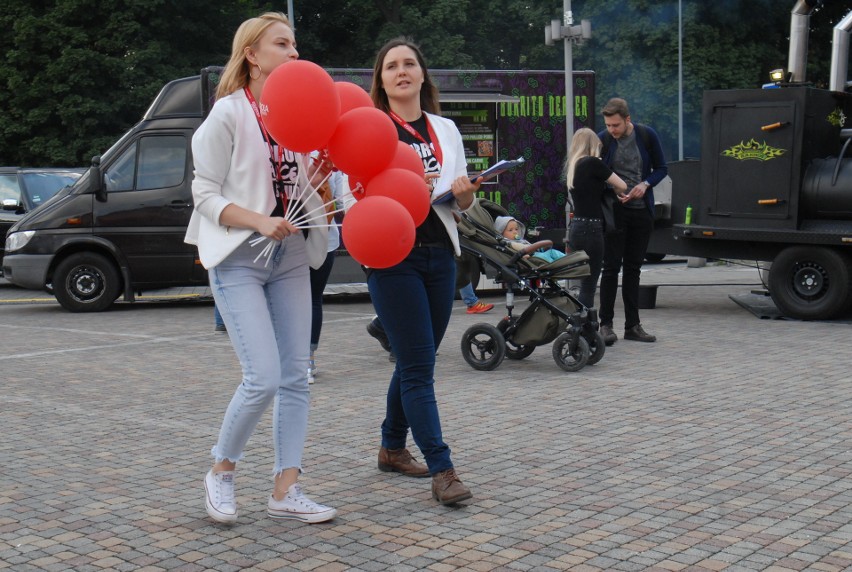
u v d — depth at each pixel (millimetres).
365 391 7711
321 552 4230
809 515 4625
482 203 9422
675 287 15734
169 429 6578
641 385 7730
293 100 4141
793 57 13336
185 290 17266
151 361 9406
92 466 5680
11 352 10133
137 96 31500
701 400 7125
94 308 14023
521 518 4625
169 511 4816
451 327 11312
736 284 15734
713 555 4137
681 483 5145
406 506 4832
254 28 4387
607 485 5125
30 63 31688
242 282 4434
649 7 35125
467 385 7887
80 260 13984
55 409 7254
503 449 5867
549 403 7129
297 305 4605
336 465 5590
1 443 6258
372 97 5121
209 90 13883
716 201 12047
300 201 4473
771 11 35062
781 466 5434
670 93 34906
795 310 11531
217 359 9477
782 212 11555
